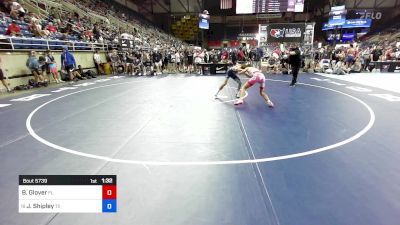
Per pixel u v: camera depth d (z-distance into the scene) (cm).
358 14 3581
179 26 4459
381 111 681
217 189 307
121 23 2966
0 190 310
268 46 2017
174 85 1209
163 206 276
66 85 1228
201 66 1764
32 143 466
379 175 337
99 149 434
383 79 1370
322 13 3869
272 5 2809
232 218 254
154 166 369
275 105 766
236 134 507
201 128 548
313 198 286
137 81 1371
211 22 4434
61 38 1472
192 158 395
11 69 1109
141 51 1900
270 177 334
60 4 2045
